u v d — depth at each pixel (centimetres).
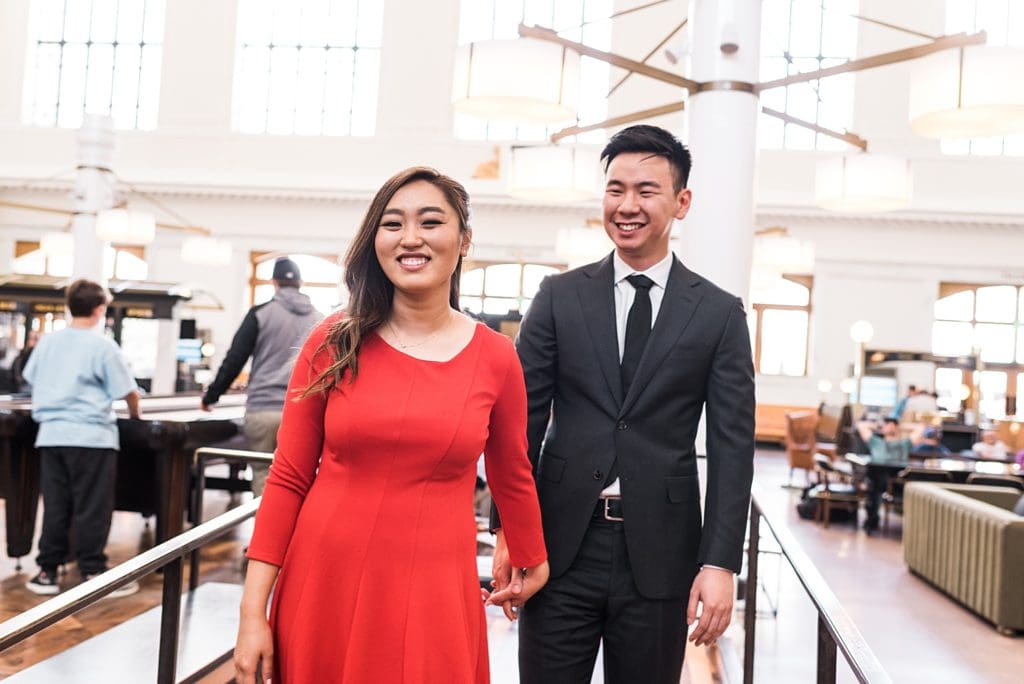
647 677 200
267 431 555
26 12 1847
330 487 159
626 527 197
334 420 157
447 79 1775
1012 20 1684
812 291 1750
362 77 1825
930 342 1706
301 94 1831
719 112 395
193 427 570
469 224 169
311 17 1833
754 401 202
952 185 1688
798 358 1758
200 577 539
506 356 171
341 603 155
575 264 851
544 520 203
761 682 432
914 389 1309
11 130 1827
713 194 395
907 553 738
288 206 1805
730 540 191
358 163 1784
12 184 1800
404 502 157
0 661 404
